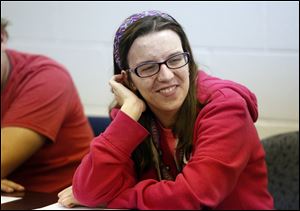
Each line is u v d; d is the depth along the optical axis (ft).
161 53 5.64
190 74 6.14
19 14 13.51
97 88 12.94
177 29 5.90
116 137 5.92
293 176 8.95
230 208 5.62
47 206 6.40
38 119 9.20
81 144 10.04
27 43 13.56
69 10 12.93
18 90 9.63
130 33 5.76
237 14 11.34
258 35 11.26
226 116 5.60
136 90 6.26
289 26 11.02
